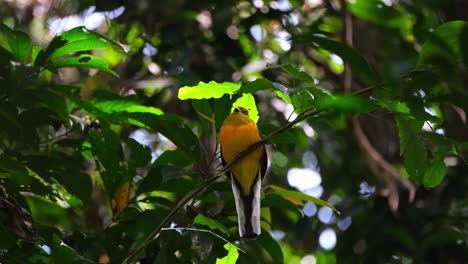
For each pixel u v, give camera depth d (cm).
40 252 916
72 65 893
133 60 1520
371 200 1673
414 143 966
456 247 1593
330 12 1675
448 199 1625
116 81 1448
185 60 1465
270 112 1538
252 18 1595
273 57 1644
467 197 1622
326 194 1742
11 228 847
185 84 902
